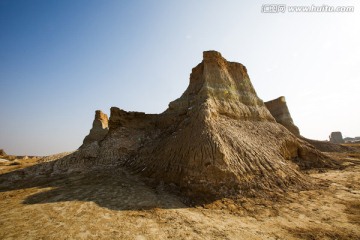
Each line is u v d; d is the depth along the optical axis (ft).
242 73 80.48
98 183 45.91
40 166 64.85
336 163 69.92
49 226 25.82
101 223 26.68
